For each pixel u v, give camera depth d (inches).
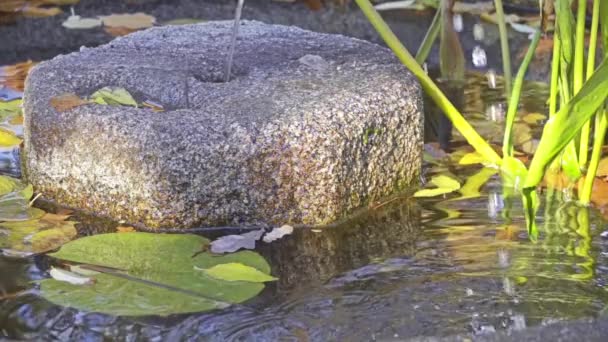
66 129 95.2
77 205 96.8
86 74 103.7
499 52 142.3
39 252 88.0
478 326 76.1
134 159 91.4
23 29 152.6
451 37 128.4
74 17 157.6
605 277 82.7
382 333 75.4
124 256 86.9
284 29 119.6
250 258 86.8
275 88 99.3
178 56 109.3
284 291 81.4
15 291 81.3
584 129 102.2
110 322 76.5
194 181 91.0
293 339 74.5
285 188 92.2
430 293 81.0
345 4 165.3
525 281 82.3
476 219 94.4
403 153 100.2
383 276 83.9
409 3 163.9
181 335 75.0
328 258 87.4
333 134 92.0
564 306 78.5
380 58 108.7
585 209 96.0
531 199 84.6
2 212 95.6
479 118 118.2
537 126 115.6
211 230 92.4
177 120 92.5
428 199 99.2
